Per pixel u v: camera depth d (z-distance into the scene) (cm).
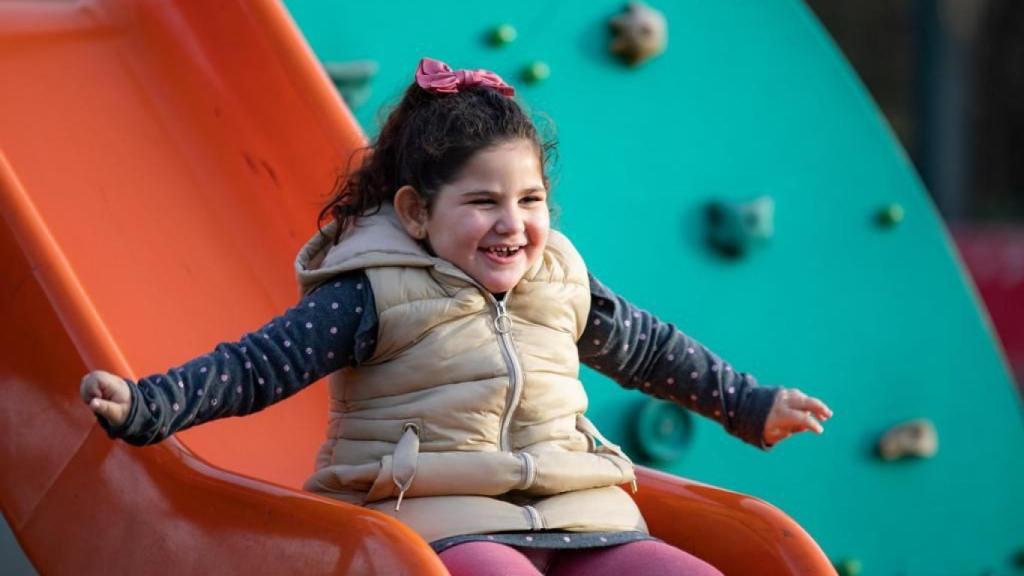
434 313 443
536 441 447
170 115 650
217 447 547
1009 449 916
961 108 2242
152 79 659
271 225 616
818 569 448
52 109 633
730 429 493
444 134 448
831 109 867
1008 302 1638
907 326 882
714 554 468
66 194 605
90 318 489
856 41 2336
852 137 873
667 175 814
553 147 477
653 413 781
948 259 898
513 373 444
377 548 395
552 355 455
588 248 784
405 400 443
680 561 432
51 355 489
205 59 651
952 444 896
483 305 450
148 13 675
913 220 888
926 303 890
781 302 841
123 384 395
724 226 818
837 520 855
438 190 449
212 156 638
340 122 604
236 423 557
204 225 617
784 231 846
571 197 782
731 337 823
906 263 884
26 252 499
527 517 432
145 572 449
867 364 868
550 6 793
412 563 388
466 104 454
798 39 860
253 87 631
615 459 459
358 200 471
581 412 467
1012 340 1622
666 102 818
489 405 441
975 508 904
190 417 412
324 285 453
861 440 866
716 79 835
